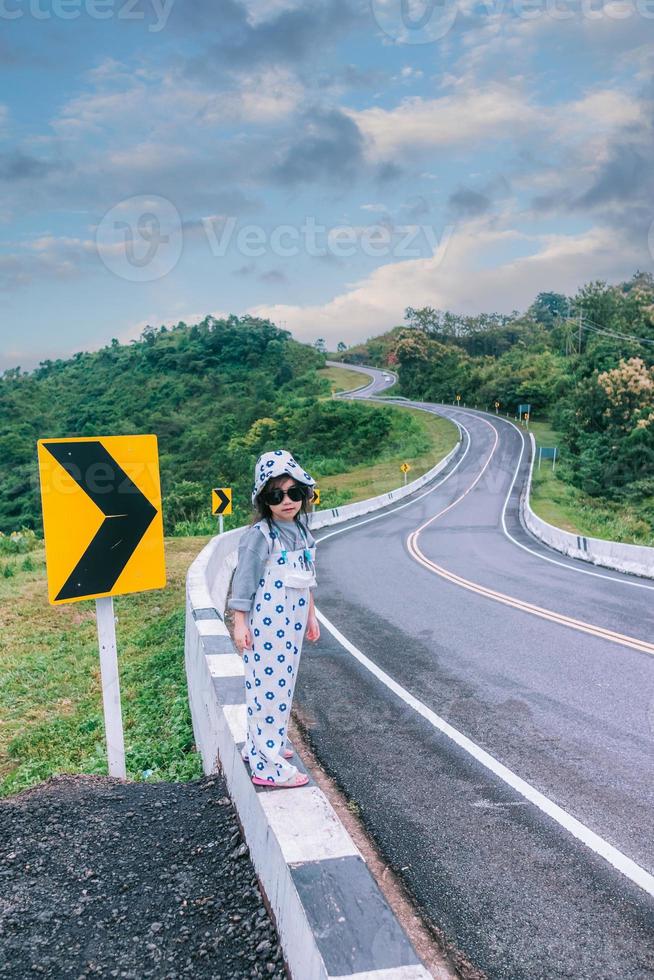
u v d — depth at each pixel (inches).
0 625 481.4
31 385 6107.3
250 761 134.6
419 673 283.0
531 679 267.3
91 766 241.6
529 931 120.2
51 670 385.1
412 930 120.6
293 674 131.7
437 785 179.0
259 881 120.7
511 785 177.6
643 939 117.7
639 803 166.1
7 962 106.1
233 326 6560.0
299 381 5590.6
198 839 139.6
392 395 4921.3
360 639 347.6
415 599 456.4
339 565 655.1
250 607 128.4
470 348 6717.5
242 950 106.7
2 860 134.5
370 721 228.2
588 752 196.7
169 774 213.9
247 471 2829.7
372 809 167.2
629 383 2605.8
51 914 117.2
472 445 2618.1
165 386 5649.6
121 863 132.5
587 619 374.3
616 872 137.7
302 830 114.9
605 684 257.1
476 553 746.8
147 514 180.5
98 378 6412.4
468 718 227.6
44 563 706.8
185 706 279.7
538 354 4822.8
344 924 92.9
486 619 382.3
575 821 158.2
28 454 4384.8
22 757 280.4
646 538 1250.0
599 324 4429.1
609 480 2032.5
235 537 576.4
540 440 2662.4
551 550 781.9
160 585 183.9
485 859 143.7
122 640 438.0
